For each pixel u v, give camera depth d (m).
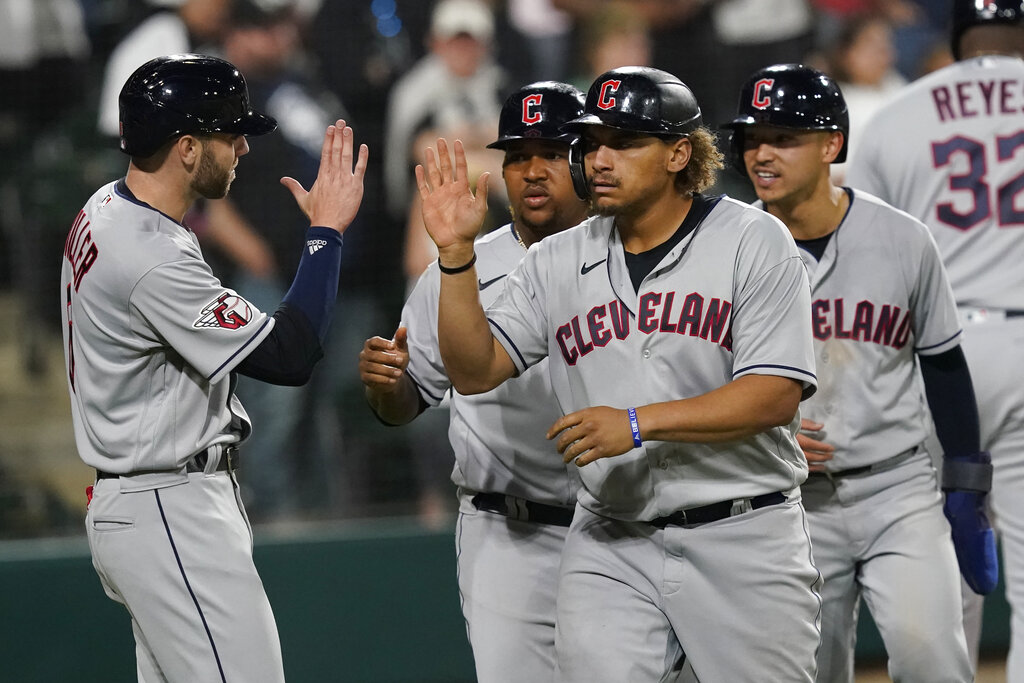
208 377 11.01
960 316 14.86
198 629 11.19
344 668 18.88
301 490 21.17
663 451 10.71
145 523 11.19
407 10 24.23
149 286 10.88
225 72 11.46
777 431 10.84
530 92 12.22
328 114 23.59
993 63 14.91
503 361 11.13
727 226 10.68
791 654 10.88
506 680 12.45
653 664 10.98
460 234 10.40
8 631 18.00
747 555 10.77
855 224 13.11
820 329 13.10
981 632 20.52
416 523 19.78
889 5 28.06
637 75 10.34
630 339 10.73
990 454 14.87
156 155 11.33
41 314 23.47
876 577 13.15
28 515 20.41
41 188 23.53
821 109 12.77
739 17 26.86
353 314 22.70
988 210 14.68
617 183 10.38
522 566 12.64
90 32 24.42
